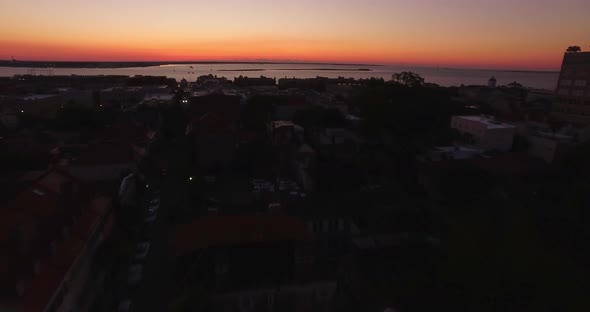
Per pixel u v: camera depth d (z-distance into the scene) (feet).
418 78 448.65
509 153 233.76
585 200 157.58
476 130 265.75
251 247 103.50
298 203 155.33
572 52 337.93
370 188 203.51
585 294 93.35
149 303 111.86
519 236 117.39
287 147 242.17
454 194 187.11
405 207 171.32
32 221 95.40
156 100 450.30
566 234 133.59
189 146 249.75
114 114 348.79
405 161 236.63
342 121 321.32
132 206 159.02
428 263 130.11
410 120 295.89
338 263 123.85
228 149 234.99
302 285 101.30
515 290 94.99
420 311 100.32
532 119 327.67
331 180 197.47
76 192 125.18
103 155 190.49
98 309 110.93
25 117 315.17
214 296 95.14
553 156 232.94
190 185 205.98
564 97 346.13
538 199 173.58
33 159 188.65
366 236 145.28
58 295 87.45
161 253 137.90
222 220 109.29
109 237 125.49
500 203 168.66
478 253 108.88
